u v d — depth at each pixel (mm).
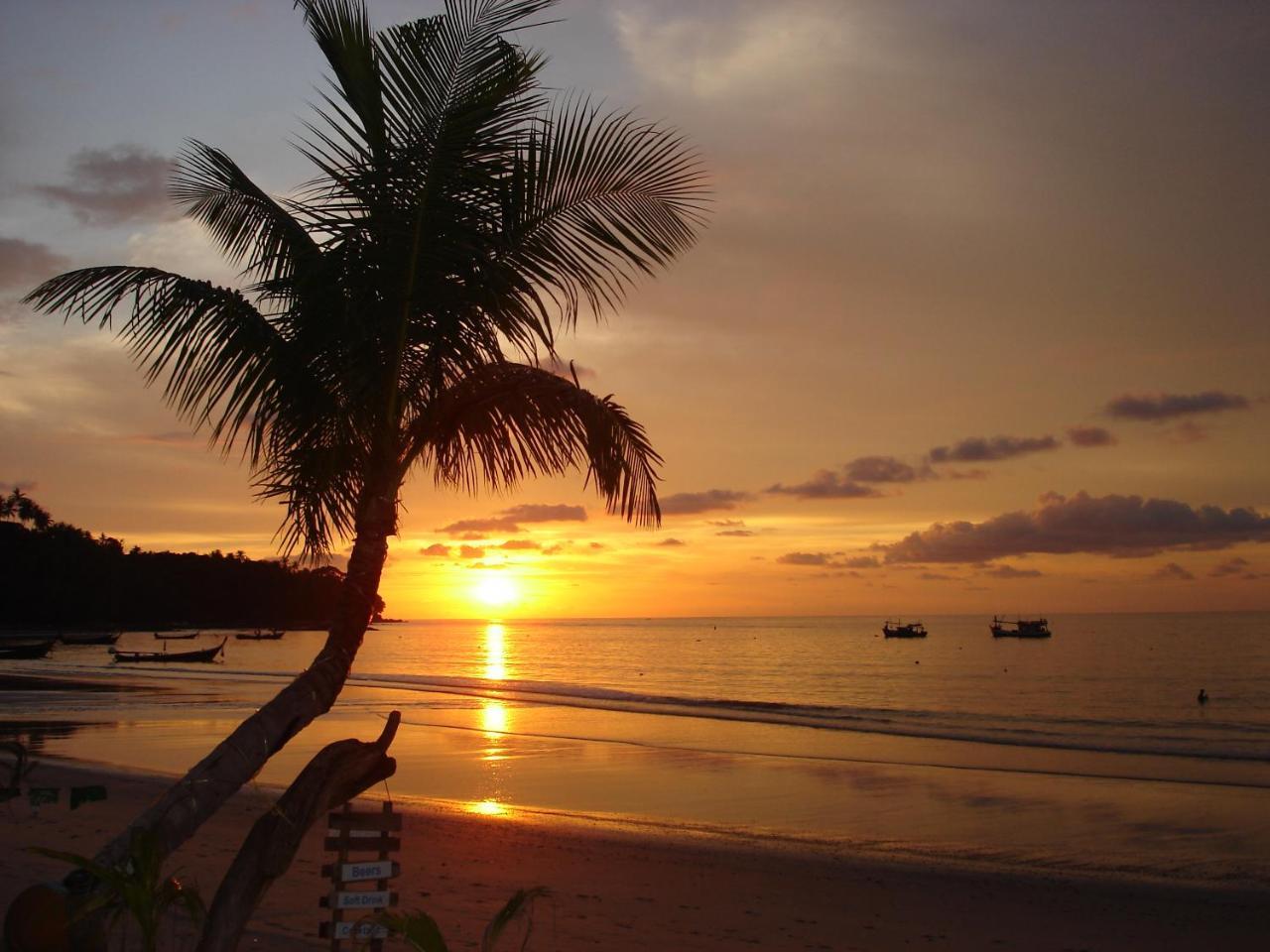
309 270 5465
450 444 6008
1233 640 112750
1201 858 12117
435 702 36750
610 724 29578
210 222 6133
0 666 59250
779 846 12531
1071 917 9336
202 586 137750
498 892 9305
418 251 5457
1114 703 43594
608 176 5781
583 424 5730
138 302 5445
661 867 10906
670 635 191875
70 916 4414
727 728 28859
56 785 14914
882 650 108125
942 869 11289
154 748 20750
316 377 5723
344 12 5652
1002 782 18422
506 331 5672
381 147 5547
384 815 5121
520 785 17734
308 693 5094
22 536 125125
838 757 22219
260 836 4680
